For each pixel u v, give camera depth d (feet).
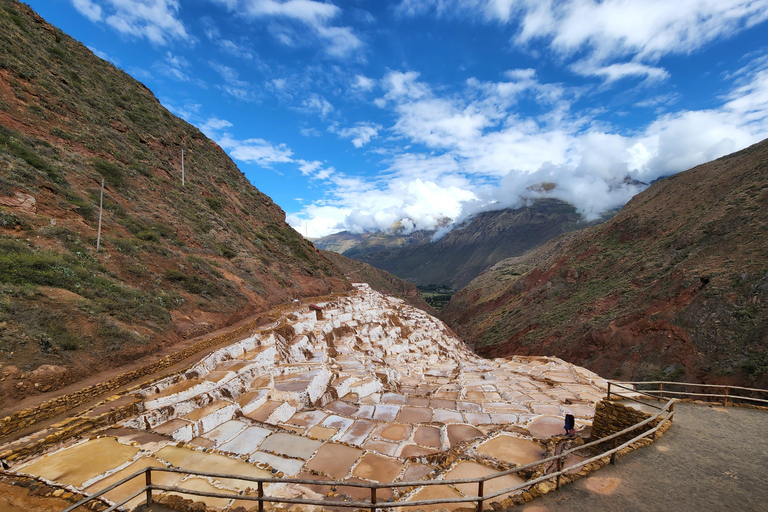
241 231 130.62
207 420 35.45
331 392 52.70
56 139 76.74
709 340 100.58
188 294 69.41
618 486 22.12
